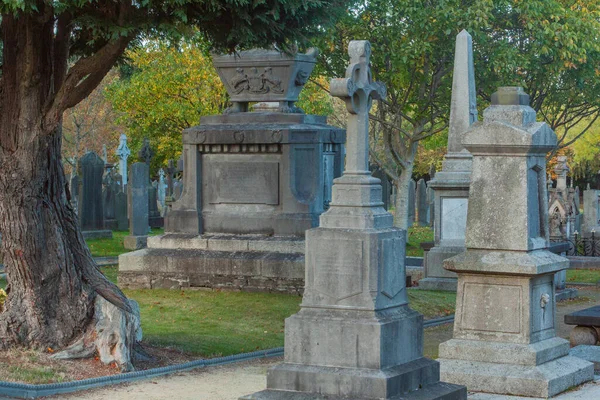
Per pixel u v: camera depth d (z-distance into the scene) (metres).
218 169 17.25
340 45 27.12
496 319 9.39
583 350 10.97
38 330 10.55
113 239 27.61
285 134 16.67
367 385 7.57
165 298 16.03
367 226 7.84
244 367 10.93
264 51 17.33
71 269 10.81
